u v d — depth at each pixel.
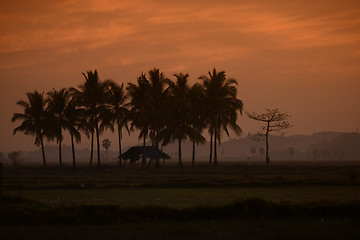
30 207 32.31
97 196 43.31
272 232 28.05
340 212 33.12
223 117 105.56
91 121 104.31
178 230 28.02
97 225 30.05
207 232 28.00
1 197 35.69
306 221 31.42
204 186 54.81
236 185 55.25
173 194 45.16
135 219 31.36
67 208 32.09
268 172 82.44
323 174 76.94
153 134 111.81
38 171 93.81
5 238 26.25
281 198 41.53
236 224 30.28
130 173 82.62
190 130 104.06
